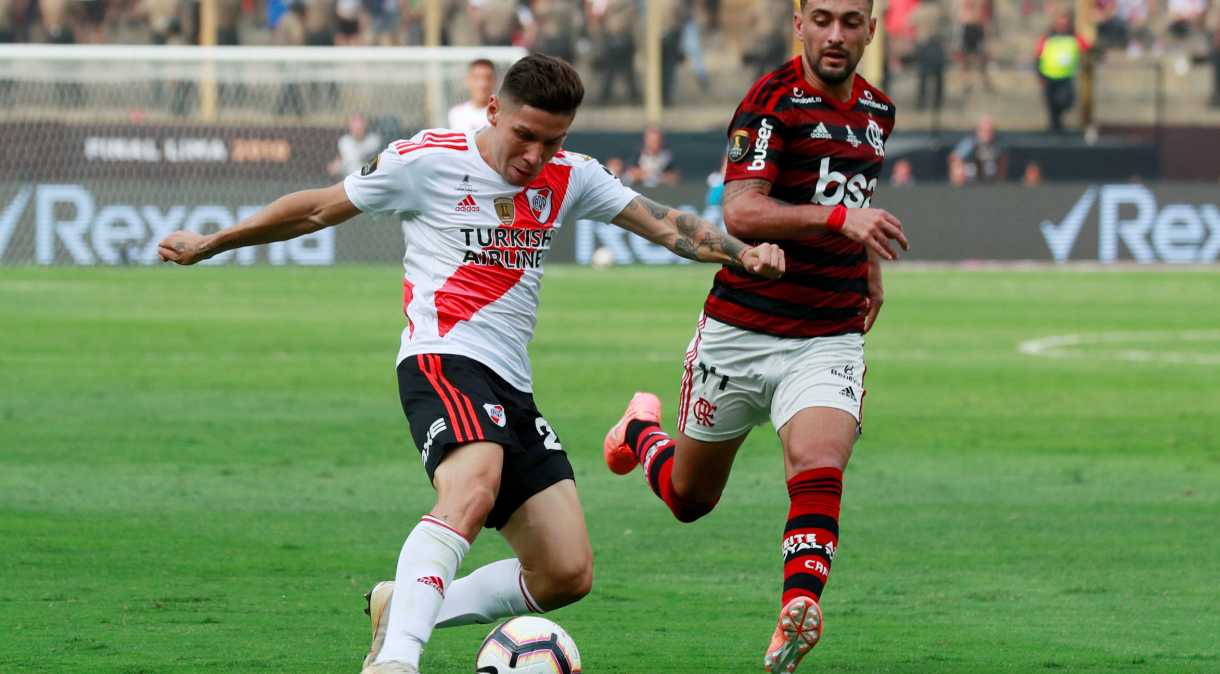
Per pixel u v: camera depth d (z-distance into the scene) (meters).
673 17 120.81
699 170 105.75
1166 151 116.00
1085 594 24.48
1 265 93.88
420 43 120.62
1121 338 65.50
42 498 31.05
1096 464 37.19
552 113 17.70
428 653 20.62
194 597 23.23
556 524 18.22
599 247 101.38
